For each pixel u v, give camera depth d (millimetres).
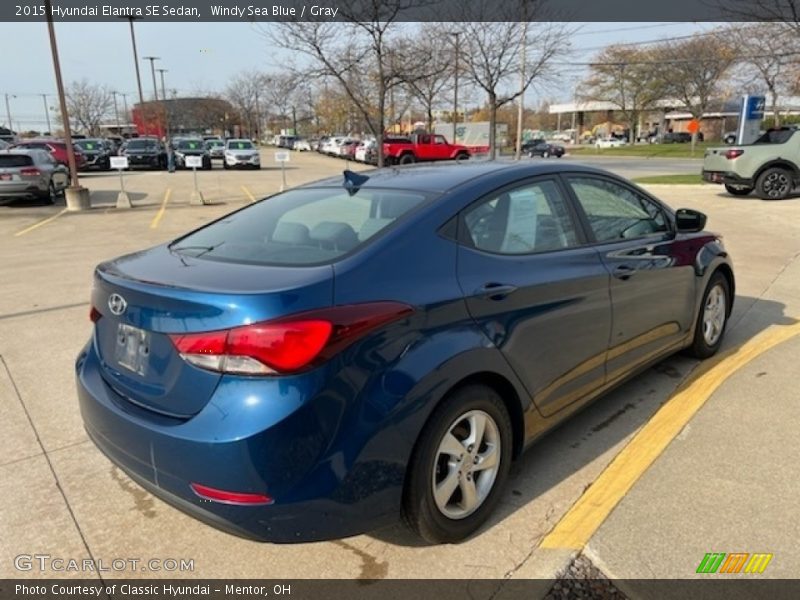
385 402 2211
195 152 32562
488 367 2566
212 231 3135
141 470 2334
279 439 2047
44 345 5121
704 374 4293
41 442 3520
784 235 9844
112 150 34188
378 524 2293
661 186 18328
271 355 2049
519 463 3221
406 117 59750
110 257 9055
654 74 60406
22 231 12016
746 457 3184
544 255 3008
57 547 2627
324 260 2408
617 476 3055
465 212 2750
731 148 14711
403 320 2295
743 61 30656
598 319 3244
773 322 5441
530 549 2549
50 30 14859
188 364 2182
